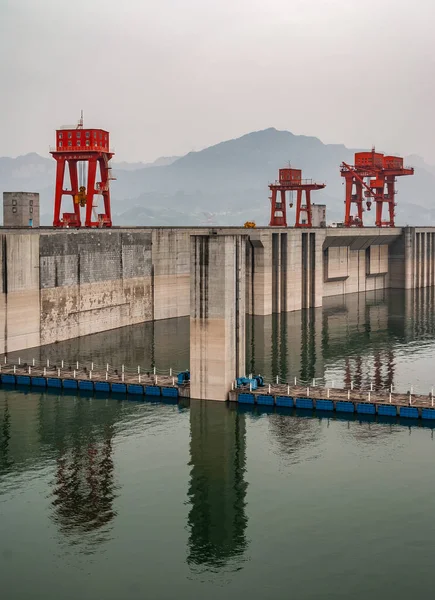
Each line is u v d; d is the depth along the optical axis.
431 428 70.56
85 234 117.88
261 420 73.06
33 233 105.81
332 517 51.56
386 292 196.00
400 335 125.12
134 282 132.12
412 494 55.34
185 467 61.03
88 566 45.47
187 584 43.53
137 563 45.84
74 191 137.25
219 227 151.75
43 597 42.22
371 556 46.44
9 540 48.62
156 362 99.62
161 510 52.91
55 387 85.81
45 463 61.81
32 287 105.94
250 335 122.81
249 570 45.00
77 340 115.62
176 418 73.81
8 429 70.56
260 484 57.44
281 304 148.75
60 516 51.97
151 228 136.88
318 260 157.62
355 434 68.88
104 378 86.00
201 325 78.19
